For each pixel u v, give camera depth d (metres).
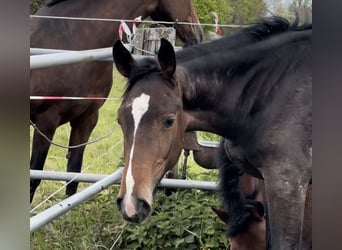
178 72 2.78
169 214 4.06
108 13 4.58
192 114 2.88
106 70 4.49
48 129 4.35
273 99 2.91
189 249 3.98
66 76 4.26
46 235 4.12
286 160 2.84
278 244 2.85
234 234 3.25
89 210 4.27
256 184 3.50
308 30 3.02
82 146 4.70
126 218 2.38
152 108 2.52
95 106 4.59
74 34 4.43
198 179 4.82
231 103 2.92
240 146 2.99
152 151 2.47
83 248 4.02
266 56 2.95
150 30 4.85
